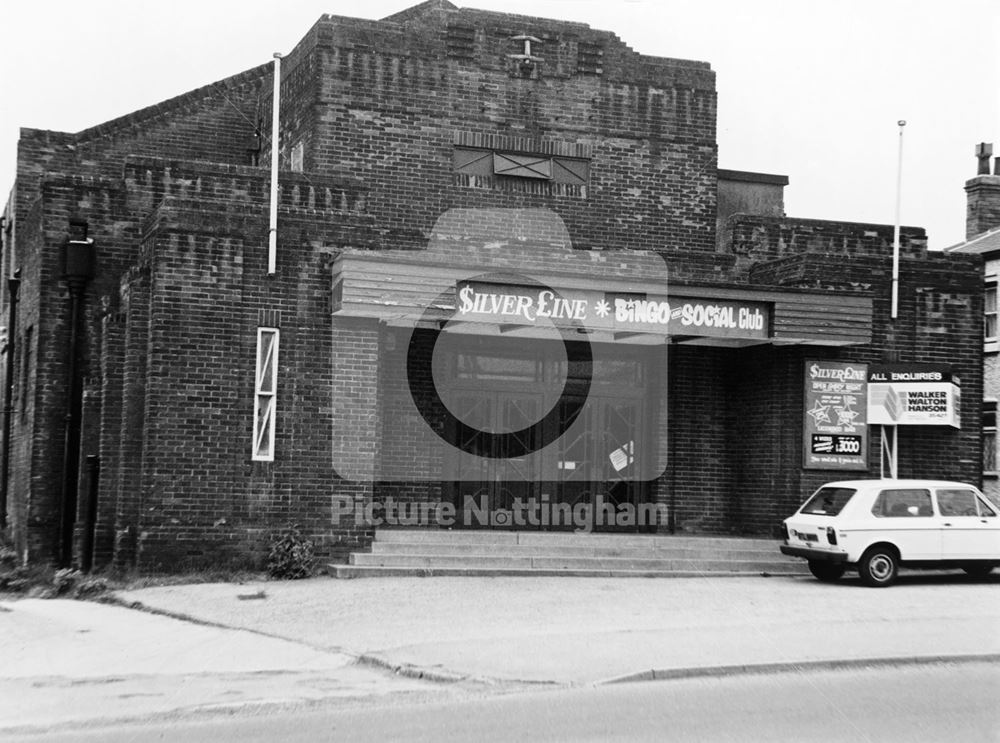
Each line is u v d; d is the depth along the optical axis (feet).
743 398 75.05
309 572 61.05
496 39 75.92
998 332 105.40
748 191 85.35
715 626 46.83
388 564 62.28
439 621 47.98
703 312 66.95
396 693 35.65
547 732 30.86
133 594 55.77
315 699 34.71
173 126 85.97
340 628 46.62
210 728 31.48
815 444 70.79
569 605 52.13
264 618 49.01
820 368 71.15
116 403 65.67
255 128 87.51
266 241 62.85
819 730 31.32
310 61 74.23
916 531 61.82
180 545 60.80
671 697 35.17
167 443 60.95
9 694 35.96
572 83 77.05
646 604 52.65
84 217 69.26
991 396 105.70
